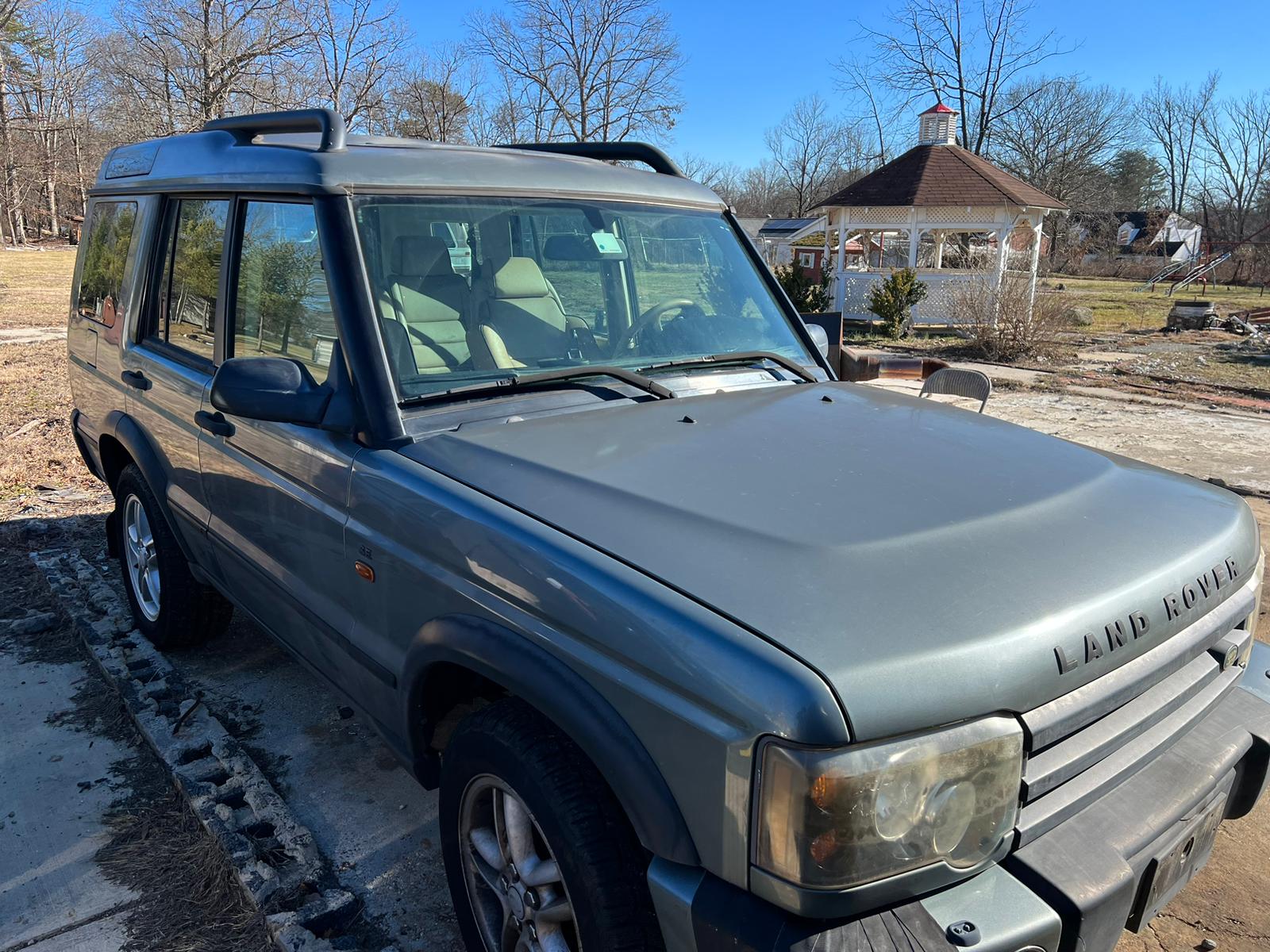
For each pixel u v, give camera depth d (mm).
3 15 54250
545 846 2139
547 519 2053
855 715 1521
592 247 3135
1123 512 2182
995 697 1633
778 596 1721
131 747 3600
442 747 2541
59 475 7203
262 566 3121
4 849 3018
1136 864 1797
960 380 4859
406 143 3223
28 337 15820
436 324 2703
